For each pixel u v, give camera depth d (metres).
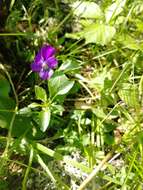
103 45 0.19
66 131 0.17
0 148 0.17
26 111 0.17
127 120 0.18
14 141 0.17
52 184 0.17
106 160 0.16
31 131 0.17
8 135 0.16
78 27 0.20
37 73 0.19
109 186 0.17
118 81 0.18
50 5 0.21
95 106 0.18
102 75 0.18
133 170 0.17
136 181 0.16
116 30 0.19
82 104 0.18
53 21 0.20
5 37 0.19
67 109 0.18
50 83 0.17
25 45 0.20
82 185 0.16
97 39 0.17
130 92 0.18
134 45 0.18
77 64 0.18
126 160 0.17
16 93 0.19
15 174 0.17
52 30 0.20
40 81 0.19
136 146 0.17
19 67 0.19
